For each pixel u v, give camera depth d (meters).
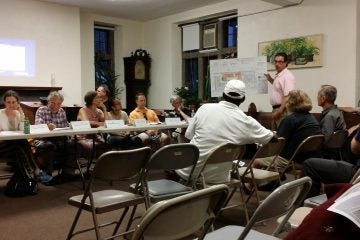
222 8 7.41
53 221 3.11
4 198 3.81
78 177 4.73
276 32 6.42
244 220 3.16
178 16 8.38
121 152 2.11
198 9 7.93
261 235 1.70
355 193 1.10
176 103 5.73
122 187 4.26
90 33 8.34
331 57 5.75
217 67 6.21
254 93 5.93
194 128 2.90
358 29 5.52
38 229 2.92
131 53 9.01
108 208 2.15
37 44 7.07
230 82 2.91
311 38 5.95
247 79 5.95
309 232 1.08
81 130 3.85
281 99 5.23
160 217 1.26
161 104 8.91
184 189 2.56
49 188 4.23
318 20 5.86
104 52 9.02
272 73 6.48
